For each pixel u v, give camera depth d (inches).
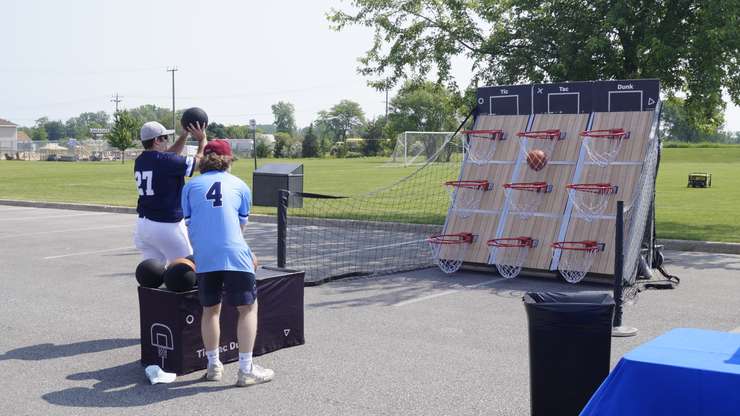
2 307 374.6
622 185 450.9
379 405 231.1
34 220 801.6
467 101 700.7
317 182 1422.2
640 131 456.8
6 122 5359.3
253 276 250.7
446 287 430.6
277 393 243.1
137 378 260.4
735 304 377.4
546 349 201.0
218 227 246.7
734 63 593.0
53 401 237.0
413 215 800.9
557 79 639.8
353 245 601.9
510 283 444.1
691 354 164.9
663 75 610.2
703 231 639.1
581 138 474.9
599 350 197.2
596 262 437.7
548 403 202.1
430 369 268.7
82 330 328.2
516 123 503.5
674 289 414.6
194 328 264.1
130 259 530.6
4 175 1786.4
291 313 298.5
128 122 3688.5
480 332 323.0
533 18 660.1
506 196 484.7
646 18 587.8
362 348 297.4
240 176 1641.2
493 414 223.1
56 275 466.0
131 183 1430.9
